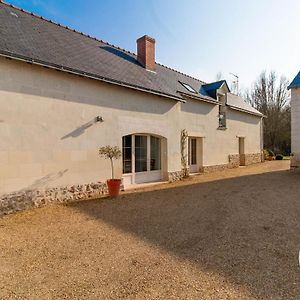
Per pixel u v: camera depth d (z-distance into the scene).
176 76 12.35
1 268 2.88
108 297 2.29
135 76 8.58
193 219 4.67
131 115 7.98
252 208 5.16
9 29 6.24
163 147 9.41
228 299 2.21
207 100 11.74
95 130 6.96
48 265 2.95
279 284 2.44
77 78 6.55
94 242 3.66
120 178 7.64
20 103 5.48
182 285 2.46
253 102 31.05
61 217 4.98
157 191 7.53
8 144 5.29
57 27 8.35
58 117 6.15
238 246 3.38
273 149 26.16
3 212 5.17
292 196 6.07
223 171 12.46
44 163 5.88
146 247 3.45
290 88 9.86
